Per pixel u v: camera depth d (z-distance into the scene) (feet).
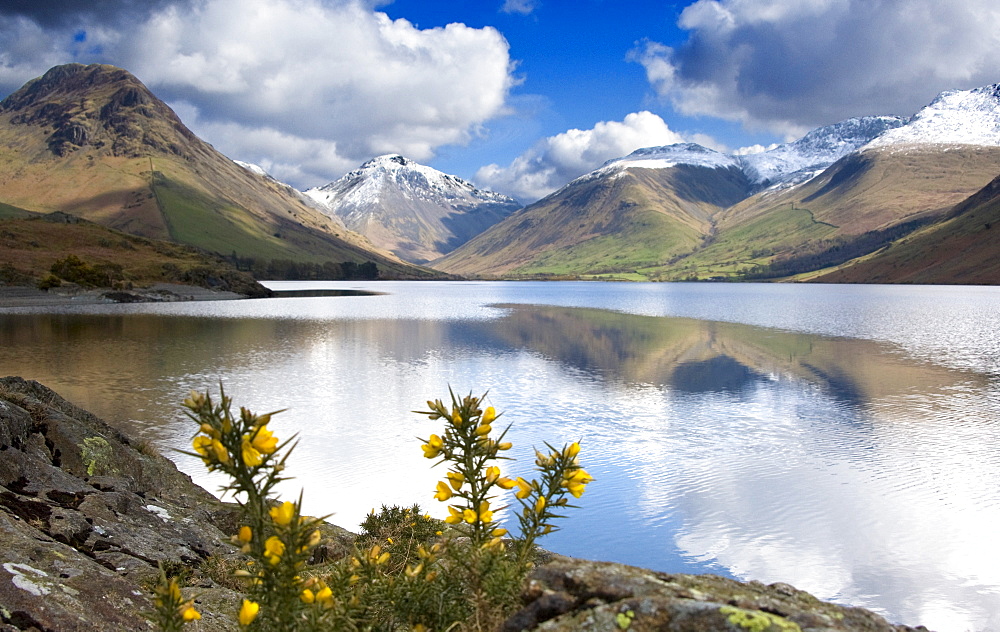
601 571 11.04
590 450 86.33
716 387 132.87
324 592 9.45
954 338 224.94
